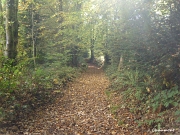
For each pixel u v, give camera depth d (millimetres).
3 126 5723
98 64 37250
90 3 15250
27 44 17078
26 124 6332
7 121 6016
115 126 6453
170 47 5902
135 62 7934
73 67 22766
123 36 8859
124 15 8445
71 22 17891
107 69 22953
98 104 9336
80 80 17109
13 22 10680
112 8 11852
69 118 7289
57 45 18719
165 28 6008
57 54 16422
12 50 10852
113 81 14055
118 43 9930
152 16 6816
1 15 13383
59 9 19141
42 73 11633
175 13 5750
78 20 17953
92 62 41062
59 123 6750
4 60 9891
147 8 6973
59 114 7691
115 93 10750
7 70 8883
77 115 7672
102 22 16078
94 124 6695
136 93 8016
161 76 6398
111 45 12406
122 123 6559
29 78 9984
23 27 16422
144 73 7688
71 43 20500
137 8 7344
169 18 5918
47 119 7035
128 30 8172
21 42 15984
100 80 17625
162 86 6738
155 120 5629
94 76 20953
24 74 10234
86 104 9336
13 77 8672
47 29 18000
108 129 6242
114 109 8148
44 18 18062
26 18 16344
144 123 5934
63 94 10977
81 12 17203
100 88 13516
